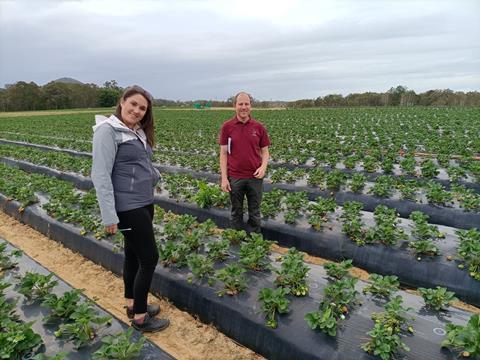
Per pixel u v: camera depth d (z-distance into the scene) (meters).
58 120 42.66
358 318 4.20
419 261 5.97
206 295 4.96
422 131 20.23
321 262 6.88
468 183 10.19
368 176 11.73
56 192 9.32
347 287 4.37
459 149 13.87
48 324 4.21
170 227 6.67
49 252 7.47
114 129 3.77
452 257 5.87
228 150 6.81
